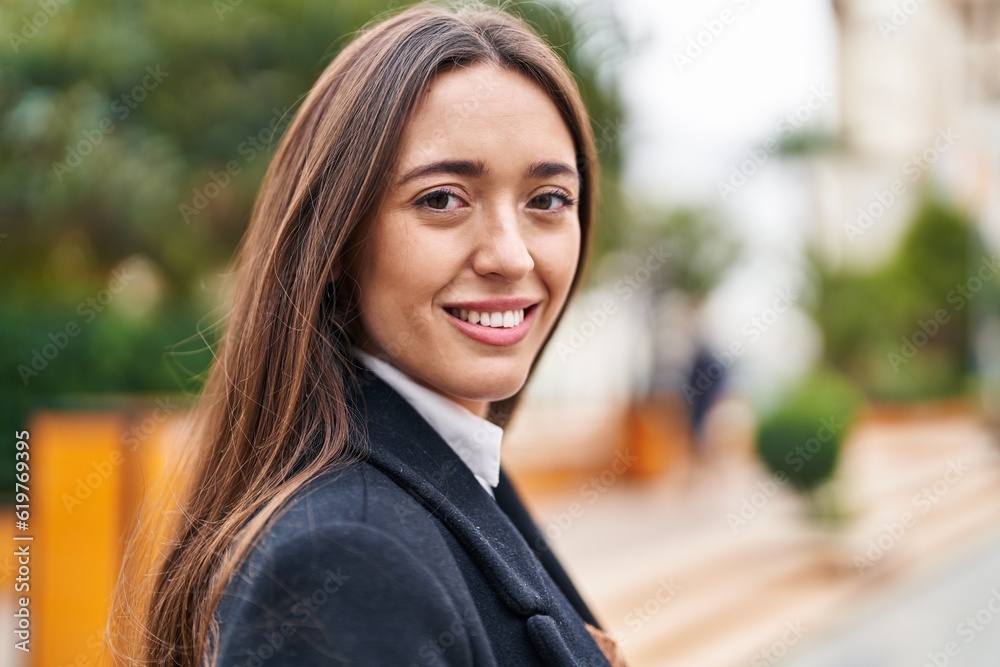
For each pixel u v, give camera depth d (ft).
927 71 61.57
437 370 3.37
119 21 16.30
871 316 49.85
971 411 54.13
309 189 3.41
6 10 16.12
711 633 16.52
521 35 3.55
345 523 2.66
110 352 17.57
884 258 54.70
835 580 20.39
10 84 16.26
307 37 16.52
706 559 19.97
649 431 28.07
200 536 3.40
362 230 3.32
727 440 33.91
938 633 17.17
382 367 3.46
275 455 3.22
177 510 3.85
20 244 18.04
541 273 3.51
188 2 16.62
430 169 3.24
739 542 21.63
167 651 3.46
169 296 19.47
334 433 3.13
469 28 3.47
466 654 2.67
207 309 18.63
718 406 30.40
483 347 3.39
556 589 3.69
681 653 15.33
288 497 2.89
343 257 3.41
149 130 16.90
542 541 4.33
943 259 54.54
